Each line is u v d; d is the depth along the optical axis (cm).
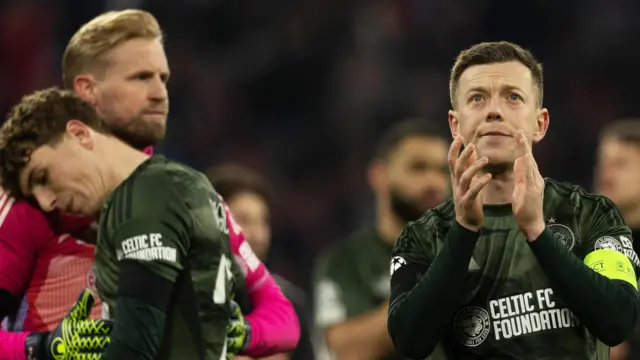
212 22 4756
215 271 924
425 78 4603
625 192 1634
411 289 886
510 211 890
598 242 878
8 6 4406
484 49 901
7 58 4331
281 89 4694
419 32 4700
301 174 4512
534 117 891
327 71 4709
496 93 876
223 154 4488
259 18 4788
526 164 833
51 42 4366
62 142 954
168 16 4712
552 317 857
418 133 1564
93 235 980
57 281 984
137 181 920
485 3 4809
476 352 865
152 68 1080
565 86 4778
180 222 903
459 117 896
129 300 873
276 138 4597
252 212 1675
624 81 4775
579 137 4638
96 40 1075
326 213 4388
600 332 831
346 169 4488
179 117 4481
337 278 1598
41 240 977
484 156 866
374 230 1616
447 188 1591
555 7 4828
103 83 1074
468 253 837
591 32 4828
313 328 1978
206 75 4647
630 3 4844
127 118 1073
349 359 1562
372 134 4509
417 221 934
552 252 823
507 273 872
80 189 955
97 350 906
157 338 873
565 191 911
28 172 958
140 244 887
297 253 4253
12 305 987
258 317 1035
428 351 859
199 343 906
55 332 930
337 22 4756
